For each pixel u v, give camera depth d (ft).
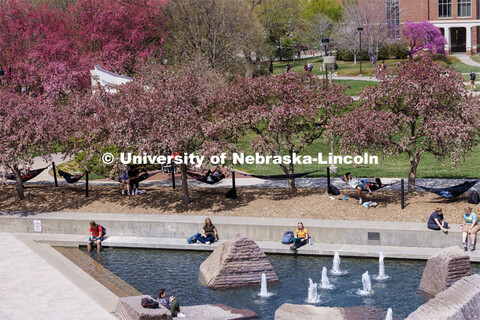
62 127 92.99
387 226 74.64
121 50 187.21
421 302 59.31
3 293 65.36
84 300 62.69
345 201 84.69
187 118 84.17
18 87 171.53
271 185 98.37
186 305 62.03
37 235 86.69
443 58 236.84
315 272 69.00
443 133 77.15
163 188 99.50
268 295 63.62
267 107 88.12
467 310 48.62
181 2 193.77
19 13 177.17
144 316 53.42
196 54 167.12
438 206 79.56
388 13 260.83
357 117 80.64
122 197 94.94
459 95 81.87
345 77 200.64
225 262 66.28
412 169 86.79
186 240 80.79
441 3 271.49
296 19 279.69
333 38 262.06
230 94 90.68
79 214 88.69
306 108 87.10
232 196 89.97
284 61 290.35
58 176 113.60
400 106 85.35
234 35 195.72
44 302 62.49
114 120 85.81
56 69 163.73
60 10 205.87
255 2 261.85
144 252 79.41
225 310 58.90
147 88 94.43
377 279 65.57
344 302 60.18
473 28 277.44
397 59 247.70
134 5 196.13
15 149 92.17
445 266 59.93
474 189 87.35
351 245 74.90
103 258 77.66
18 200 96.53
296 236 75.36
